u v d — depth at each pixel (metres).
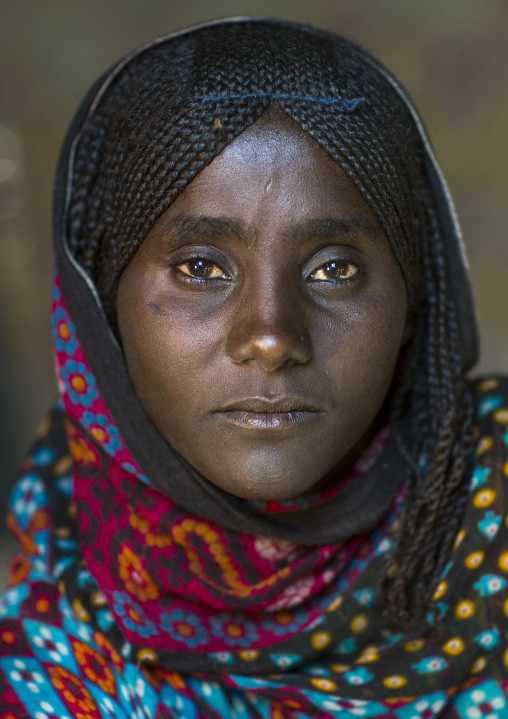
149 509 1.09
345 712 1.11
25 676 1.03
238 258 0.94
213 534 1.08
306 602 1.12
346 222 0.95
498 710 1.13
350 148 0.95
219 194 0.93
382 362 0.99
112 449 1.11
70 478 1.36
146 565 1.10
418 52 3.37
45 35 3.31
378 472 1.12
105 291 1.10
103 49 3.38
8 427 3.14
